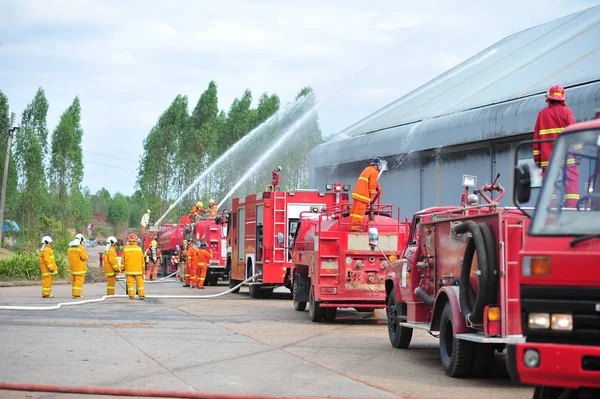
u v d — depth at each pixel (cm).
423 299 1016
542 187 654
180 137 6644
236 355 1039
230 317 1617
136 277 2141
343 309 1920
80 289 2139
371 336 1300
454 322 870
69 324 1413
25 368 887
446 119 2361
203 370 902
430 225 1008
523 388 817
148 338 1215
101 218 19562
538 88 2106
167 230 3900
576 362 575
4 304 1897
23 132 6888
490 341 801
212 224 2961
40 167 6925
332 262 1505
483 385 837
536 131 928
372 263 1512
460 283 873
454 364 873
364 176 1515
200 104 6594
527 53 2761
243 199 2334
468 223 852
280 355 1048
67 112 7456
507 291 805
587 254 588
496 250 820
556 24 3041
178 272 3431
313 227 1656
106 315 1623
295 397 652
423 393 777
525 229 811
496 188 990
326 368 938
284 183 5166
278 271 2086
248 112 6506
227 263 2558
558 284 595
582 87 1839
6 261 3048
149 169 6662
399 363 995
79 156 7481
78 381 809
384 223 1534
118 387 779
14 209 6962
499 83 2486
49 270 2161
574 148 657
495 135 2114
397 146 2619
